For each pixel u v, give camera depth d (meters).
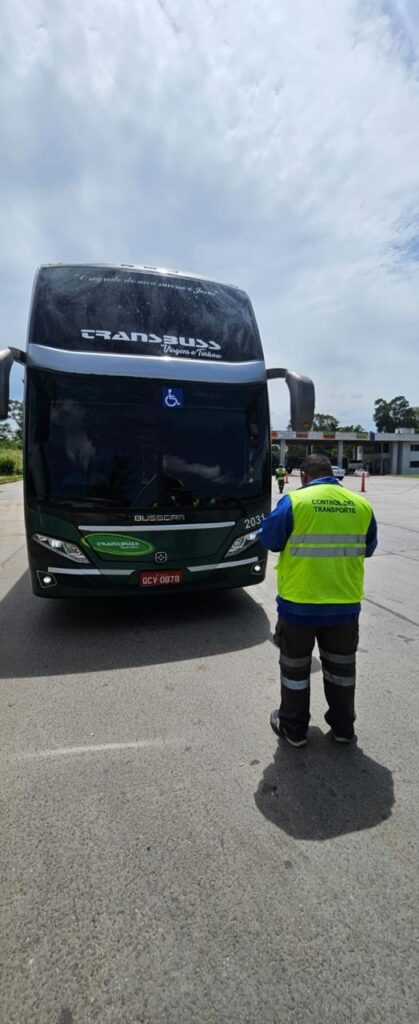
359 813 2.35
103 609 5.55
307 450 82.69
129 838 2.19
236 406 4.96
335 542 2.72
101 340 4.66
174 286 5.04
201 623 5.09
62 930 1.76
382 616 5.41
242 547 4.92
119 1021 1.48
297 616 2.74
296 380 5.05
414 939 1.74
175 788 2.53
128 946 1.70
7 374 4.20
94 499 4.45
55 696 3.53
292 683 2.83
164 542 4.59
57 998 1.54
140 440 4.59
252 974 1.62
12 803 2.41
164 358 4.75
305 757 2.80
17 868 2.02
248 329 5.29
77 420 4.49
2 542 10.23
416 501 20.25
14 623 5.07
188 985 1.58
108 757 2.80
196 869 2.03
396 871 2.02
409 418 108.12
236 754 2.83
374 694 3.59
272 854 2.11
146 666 4.04
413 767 2.71
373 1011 1.51
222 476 4.82
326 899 1.89
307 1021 1.48
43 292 4.71
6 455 43.56
